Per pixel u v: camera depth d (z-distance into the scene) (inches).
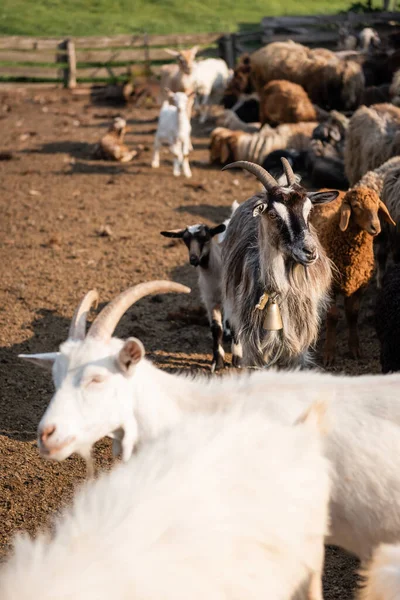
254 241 281.7
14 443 274.5
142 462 140.7
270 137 637.9
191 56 826.8
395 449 167.5
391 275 289.0
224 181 613.0
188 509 130.0
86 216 535.2
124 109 905.5
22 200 576.7
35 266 443.8
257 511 136.6
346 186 561.6
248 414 156.0
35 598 111.7
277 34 1077.8
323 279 278.2
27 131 796.6
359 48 967.0
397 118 494.9
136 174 640.4
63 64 1025.5
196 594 122.7
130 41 1049.5
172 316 374.0
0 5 1482.5
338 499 168.6
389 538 167.9
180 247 469.1
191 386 178.9
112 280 422.0
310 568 149.3
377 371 319.9
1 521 234.1
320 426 159.5
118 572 117.4
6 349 345.1
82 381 166.9
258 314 273.6
